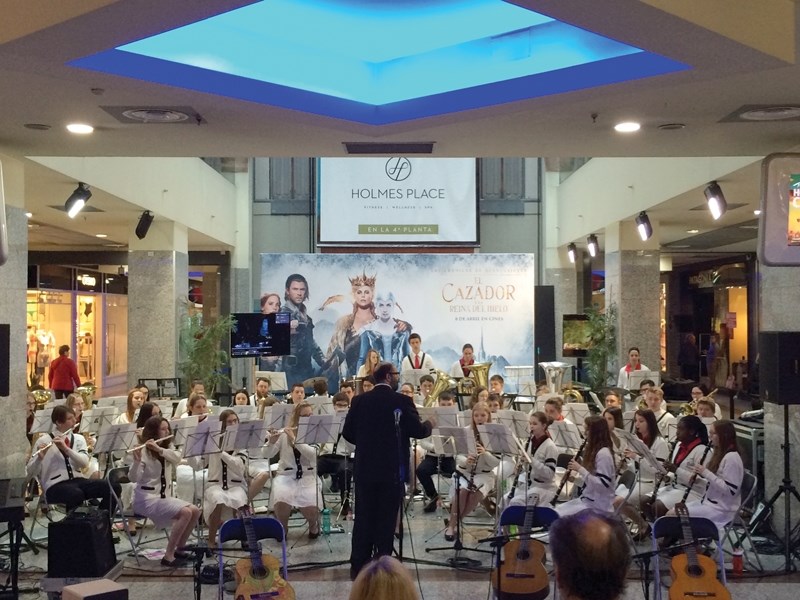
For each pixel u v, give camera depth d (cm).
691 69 518
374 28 612
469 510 823
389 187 1877
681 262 2483
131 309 1496
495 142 787
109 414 973
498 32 608
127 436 834
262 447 863
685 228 1581
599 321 1552
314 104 631
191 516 750
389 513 664
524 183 2080
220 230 1848
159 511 752
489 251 2075
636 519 801
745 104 659
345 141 782
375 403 677
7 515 619
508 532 684
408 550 796
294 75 621
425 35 629
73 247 1920
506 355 1744
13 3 450
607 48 555
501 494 827
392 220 1878
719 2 452
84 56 486
